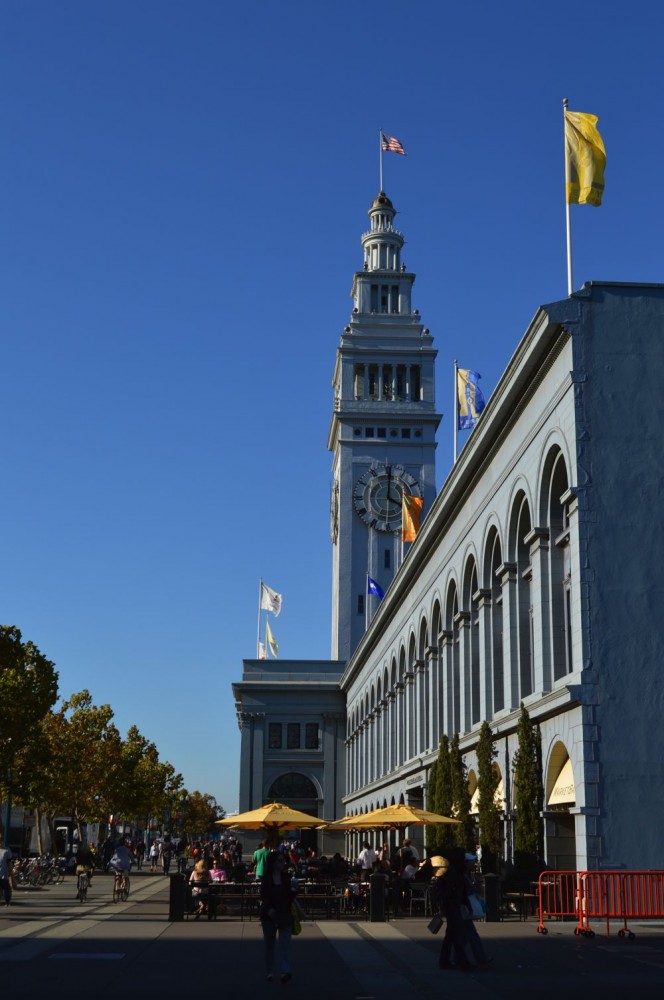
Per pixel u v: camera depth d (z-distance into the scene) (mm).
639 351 37219
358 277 135625
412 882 41031
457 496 54188
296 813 47438
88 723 88938
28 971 21688
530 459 41688
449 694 58438
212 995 18656
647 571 35656
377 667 91375
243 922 35000
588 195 39344
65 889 58312
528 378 40969
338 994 18859
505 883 37094
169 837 109188
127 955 24719
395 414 128125
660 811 33906
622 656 35000
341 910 41375
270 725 124625
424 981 20516
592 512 35969
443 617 59562
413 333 131875
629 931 27750
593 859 33438
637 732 34469
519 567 44469
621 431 36594
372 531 126375
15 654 54125
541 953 24656
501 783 44906
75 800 85250
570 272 39062
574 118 39875
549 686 39188
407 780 70875
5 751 53156
